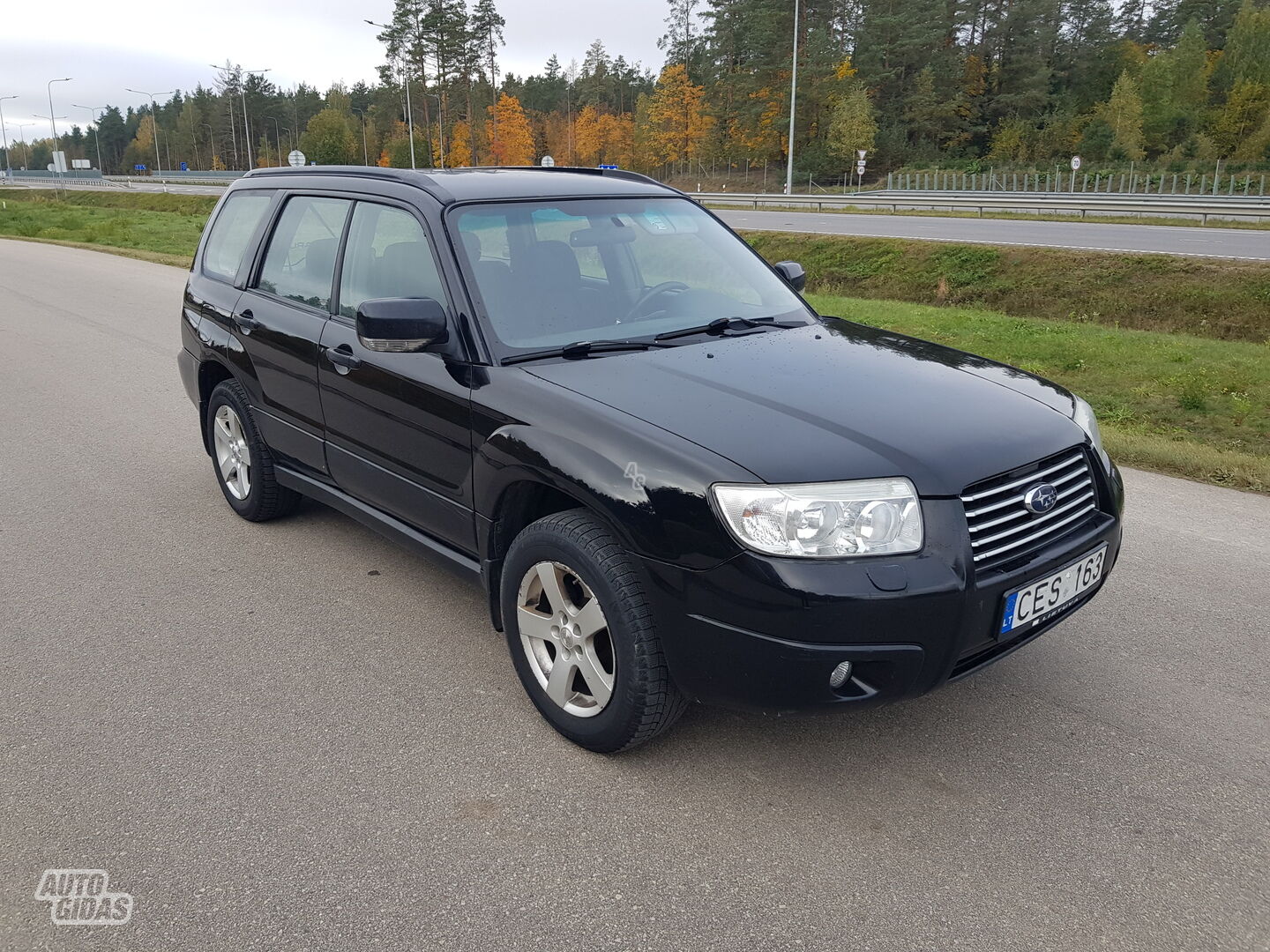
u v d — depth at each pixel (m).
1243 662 3.66
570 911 2.43
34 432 7.23
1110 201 29.44
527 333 3.36
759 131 73.50
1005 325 13.34
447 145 92.88
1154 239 22.20
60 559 4.77
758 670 2.59
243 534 5.09
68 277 18.05
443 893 2.49
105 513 5.43
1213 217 26.53
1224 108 81.44
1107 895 2.46
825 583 2.48
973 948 2.29
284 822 2.78
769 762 3.06
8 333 11.81
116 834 2.73
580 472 2.82
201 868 2.59
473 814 2.81
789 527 2.51
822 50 71.69
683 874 2.55
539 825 2.76
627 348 3.36
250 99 142.62
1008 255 20.31
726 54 78.19
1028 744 3.14
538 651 3.24
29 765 3.06
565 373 3.16
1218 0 96.50
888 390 3.07
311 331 4.12
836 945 2.30
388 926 2.38
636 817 2.79
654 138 82.62
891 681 2.60
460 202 3.65
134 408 7.98
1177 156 77.56
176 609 4.21
